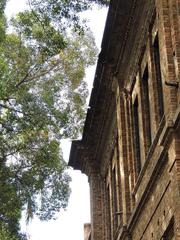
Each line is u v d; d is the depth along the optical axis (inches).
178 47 695.7
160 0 741.9
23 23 1016.9
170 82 679.7
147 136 856.9
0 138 1097.4
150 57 824.9
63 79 1201.4
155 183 751.7
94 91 1102.4
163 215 714.2
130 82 952.9
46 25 892.6
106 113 1123.3
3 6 1002.1
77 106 1195.9
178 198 637.9
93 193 1251.8
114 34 954.7
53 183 1192.2
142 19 863.7
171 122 661.3
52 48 932.0
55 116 1114.1
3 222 1147.3
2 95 977.5
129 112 965.8
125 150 965.2
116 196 1101.1
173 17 713.6
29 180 1146.7
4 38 1053.8
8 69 1010.7
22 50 1148.5
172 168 660.1
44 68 1177.4
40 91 1144.2
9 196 1122.7
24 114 1077.1
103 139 1185.4
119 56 977.5
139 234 838.5
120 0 889.5
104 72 1035.9
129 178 935.7
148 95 872.3
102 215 1228.5
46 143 1133.7
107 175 1198.9
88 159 1268.5
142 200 805.9
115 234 1064.2
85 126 1181.1
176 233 644.1
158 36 775.7
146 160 807.1
